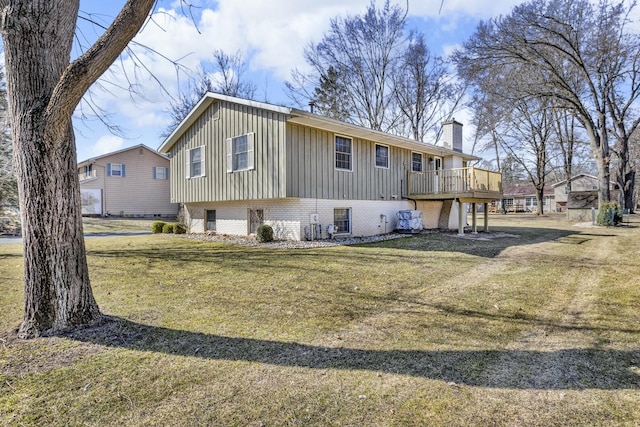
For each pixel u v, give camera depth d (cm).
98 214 2455
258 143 1115
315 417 236
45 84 359
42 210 362
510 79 1956
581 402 254
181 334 378
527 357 326
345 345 353
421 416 238
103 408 245
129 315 433
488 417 237
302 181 1091
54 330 369
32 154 356
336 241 1110
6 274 671
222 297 517
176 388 272
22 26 348
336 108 2709
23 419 231
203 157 1351
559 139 2917
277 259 815
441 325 408
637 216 2422
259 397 260
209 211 1452
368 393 266
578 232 1449
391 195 1430
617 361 316
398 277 643
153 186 2695
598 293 534
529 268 721
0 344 342
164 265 753
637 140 2575
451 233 1403
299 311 457
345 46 2580
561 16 1742
